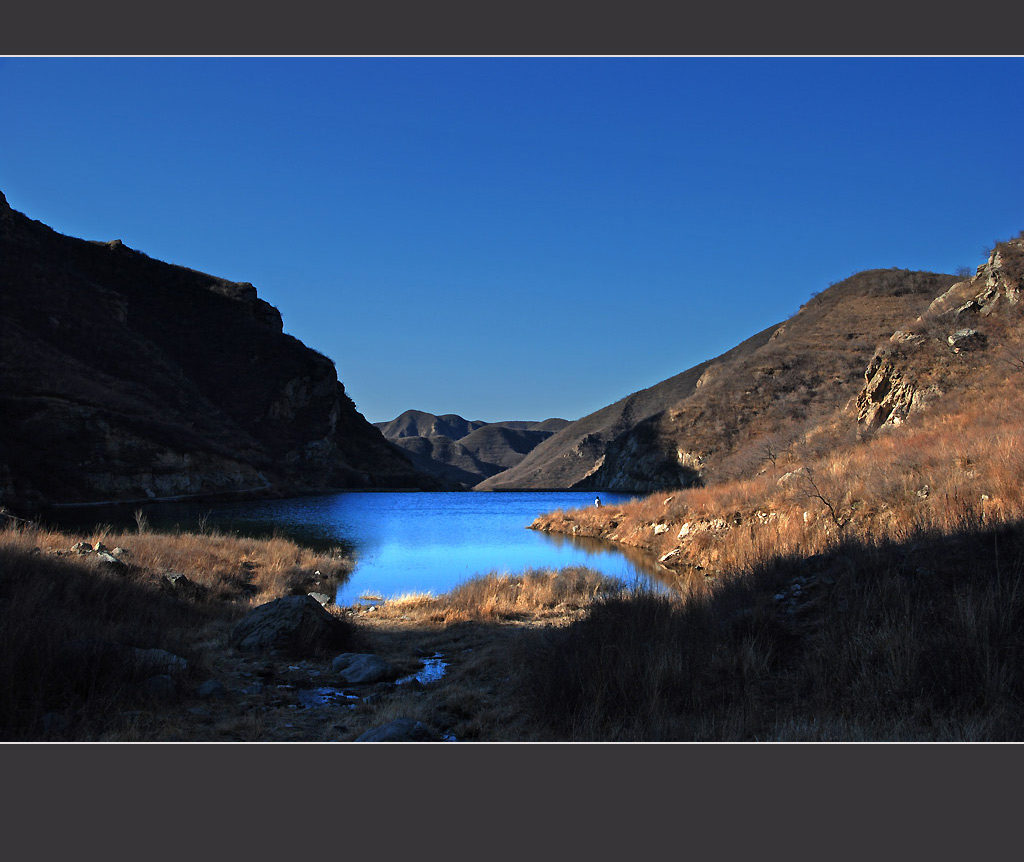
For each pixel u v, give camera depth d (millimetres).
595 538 35969
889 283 90250
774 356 83625
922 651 6023
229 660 9578
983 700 5336
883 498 15219
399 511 63344
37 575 10375
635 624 8438
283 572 19234
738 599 9164
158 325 119875
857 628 6762
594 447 183000
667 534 26969
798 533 15867
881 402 30281
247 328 127875
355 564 25359
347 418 140250
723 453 74625
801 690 6242
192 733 6156
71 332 86812
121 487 58781
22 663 6520
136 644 8531
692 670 6797
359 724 6621
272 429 113812
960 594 6840
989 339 28281
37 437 55656
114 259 124125
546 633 9617
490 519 53969
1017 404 19500
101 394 67875
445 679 8773
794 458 33781
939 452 16547
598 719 5934
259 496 75750
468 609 14297
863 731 5062
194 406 96562
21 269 87562
